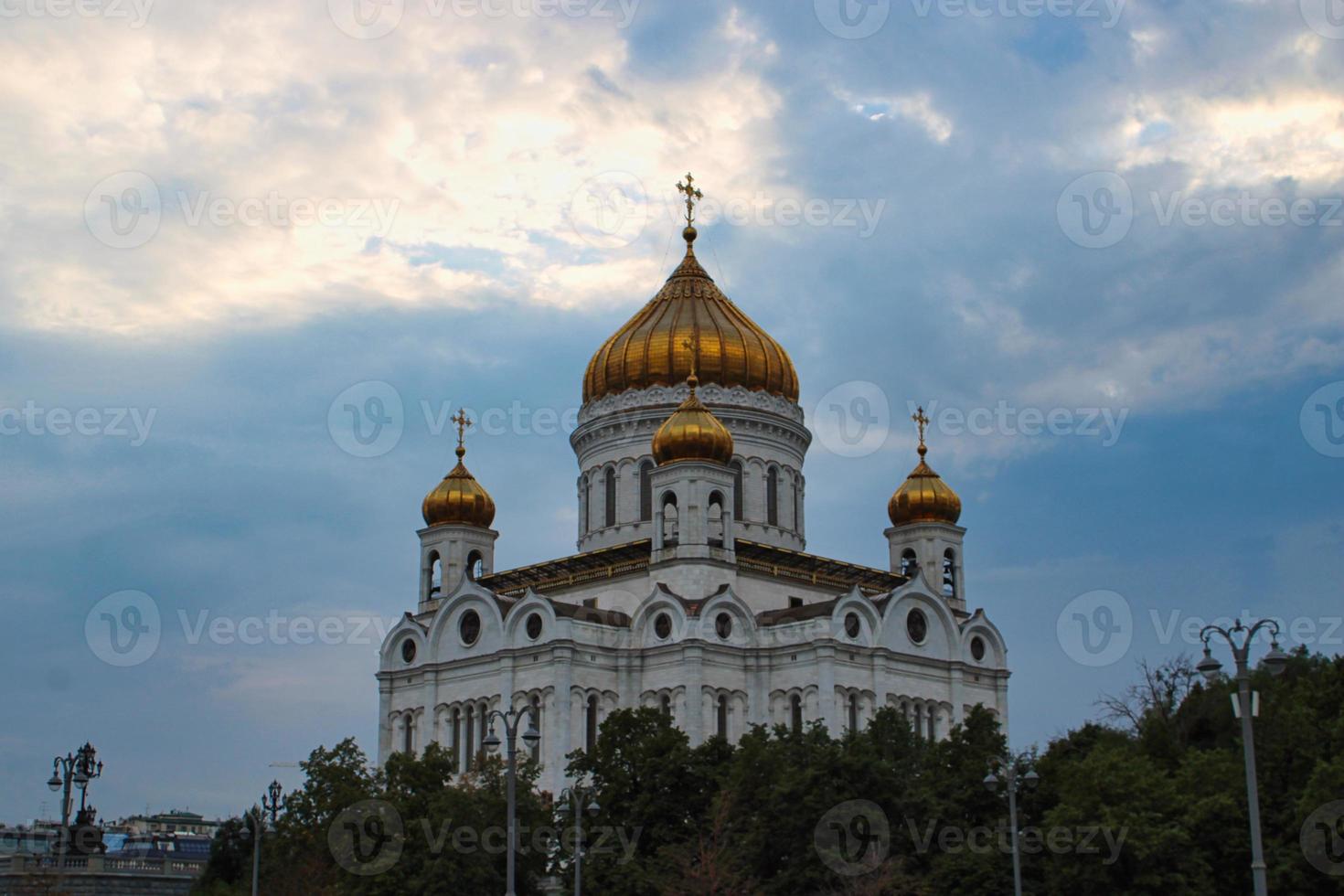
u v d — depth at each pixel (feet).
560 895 373.61
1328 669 388.37
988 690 486.38
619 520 500.33
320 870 397.80
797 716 447.01
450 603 479.00
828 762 346.95
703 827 358.02
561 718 442.09
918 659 468.75
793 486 511.81
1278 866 321.52
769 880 347.15
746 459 500.74
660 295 527.81
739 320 521.65
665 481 468.34
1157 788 331.98
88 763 410.93
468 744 466.29
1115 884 322.34
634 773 371.76
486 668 464.24
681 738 378.53
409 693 484.33
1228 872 330.95
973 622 486.38
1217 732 394.52
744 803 353.10
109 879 458.50
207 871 509.35
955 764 365.40
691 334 508.12
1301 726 343.67
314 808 417.08
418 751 476.95
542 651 449.89
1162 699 447.42
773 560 481.87
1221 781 342.85
